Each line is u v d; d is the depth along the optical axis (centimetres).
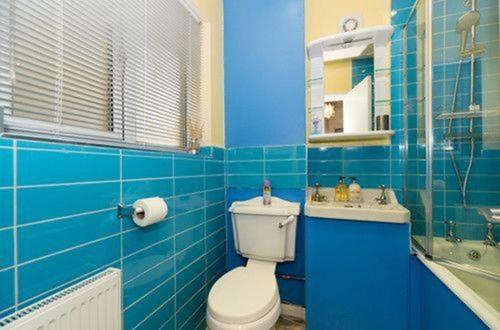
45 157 68
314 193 170
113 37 98
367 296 130
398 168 160
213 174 167
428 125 133
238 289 122
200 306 150
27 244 63
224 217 183
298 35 168
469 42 135
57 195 71
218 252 174
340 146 170
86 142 86
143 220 94
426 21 135
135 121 112
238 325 101
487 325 76
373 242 129
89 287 73
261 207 157
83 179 79
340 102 167
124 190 96
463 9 134
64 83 80
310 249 139
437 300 109
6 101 66
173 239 125
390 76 162
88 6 87
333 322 135
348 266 133
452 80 135
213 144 168
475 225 128
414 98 150
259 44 177
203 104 166
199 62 164
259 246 156
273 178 173
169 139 136
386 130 153
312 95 168
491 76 134
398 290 125
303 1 167
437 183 129
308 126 171
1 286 58
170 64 136
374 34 151
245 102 180
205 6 164
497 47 133
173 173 126
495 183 130
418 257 126
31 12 70
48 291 68
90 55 89
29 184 64
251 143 179
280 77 172
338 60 170
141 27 113
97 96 92
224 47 185
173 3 137
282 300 172
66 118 81
